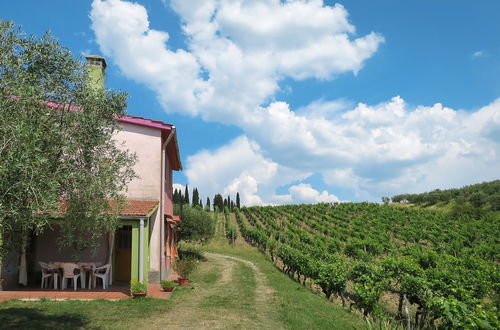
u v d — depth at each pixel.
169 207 18.97
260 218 56.28
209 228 27.59
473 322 6.38
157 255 14.15
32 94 5.32
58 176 5.40
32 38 6.06
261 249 35.41
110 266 13.12
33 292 11.25
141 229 11.56
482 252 28.62
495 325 6.20
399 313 12.43
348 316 10.16
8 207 4.68
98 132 6.59
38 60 6.12
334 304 12.80
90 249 13.55
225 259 27.42
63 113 6.27
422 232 36.06
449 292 11.35
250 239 41.09
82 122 6.36
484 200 51.69
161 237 14.52
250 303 10.94
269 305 10.78
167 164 17.84
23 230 6.79
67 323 7.88
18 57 5.74
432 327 9.89
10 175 4.41
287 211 58.22
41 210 5.16
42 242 13.29
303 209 59.19
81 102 6.56
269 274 19.91
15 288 11.99
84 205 6.24
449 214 48.09
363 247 29.50
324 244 31.23
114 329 7.58
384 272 14.52
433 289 11.70
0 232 5.54
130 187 14.11
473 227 37.88
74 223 6.43
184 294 12.05
